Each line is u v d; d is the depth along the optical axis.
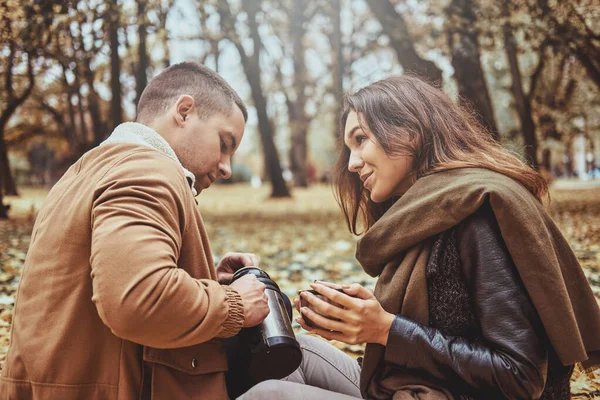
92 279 1.30
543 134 20.34
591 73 12.73
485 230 1.45
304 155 33.56
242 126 1.77
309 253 7.38
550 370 1.52
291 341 1.56
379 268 1.64
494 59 18.03
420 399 1.45
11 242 7.97
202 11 10.15
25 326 1.40
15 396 1.40
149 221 1.27
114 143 1.53
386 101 1.70
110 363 1.36
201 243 1.49
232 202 21.09
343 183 2.12
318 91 22.47
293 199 21.41
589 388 2.80
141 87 9.86
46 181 28.53
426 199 1.51
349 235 9.49
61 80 10.85
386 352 1.46
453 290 1.47
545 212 1.56
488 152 1.68
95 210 1.31
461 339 1.43
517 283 1.41
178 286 1.25
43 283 1.39
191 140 1.65
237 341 1.61
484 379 1.37
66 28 7.80
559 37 10.45
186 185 1.47
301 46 27.53
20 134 15.34
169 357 1.39
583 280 1.57
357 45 16.25
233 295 1.41
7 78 9.67
